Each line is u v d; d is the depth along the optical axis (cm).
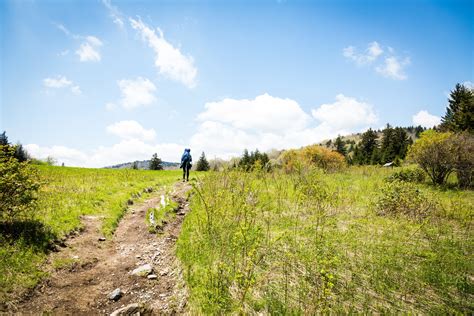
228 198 898
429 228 838
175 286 567
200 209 1002
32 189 719
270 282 528
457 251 665
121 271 628
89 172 2211
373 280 542
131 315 473
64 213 861
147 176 2198
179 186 1630
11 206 687
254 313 451
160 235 845
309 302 460
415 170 1816
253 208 777
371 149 6862
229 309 459
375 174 2055
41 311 466
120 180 1733
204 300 484
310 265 576
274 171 1670
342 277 554
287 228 822
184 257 652
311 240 721
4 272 514
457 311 448
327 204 1002
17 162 703
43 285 528
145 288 565
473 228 855
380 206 1034
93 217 909
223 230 736
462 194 1380
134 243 788
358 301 483
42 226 722
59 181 1433
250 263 493
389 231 805
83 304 502
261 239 672
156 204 1177
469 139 1603
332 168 2483
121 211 1015
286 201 1123
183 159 1831
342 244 710
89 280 580
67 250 673
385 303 481
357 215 982
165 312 489
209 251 650
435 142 1652
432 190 1464
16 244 604
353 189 1421
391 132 6341
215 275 535
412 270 584
